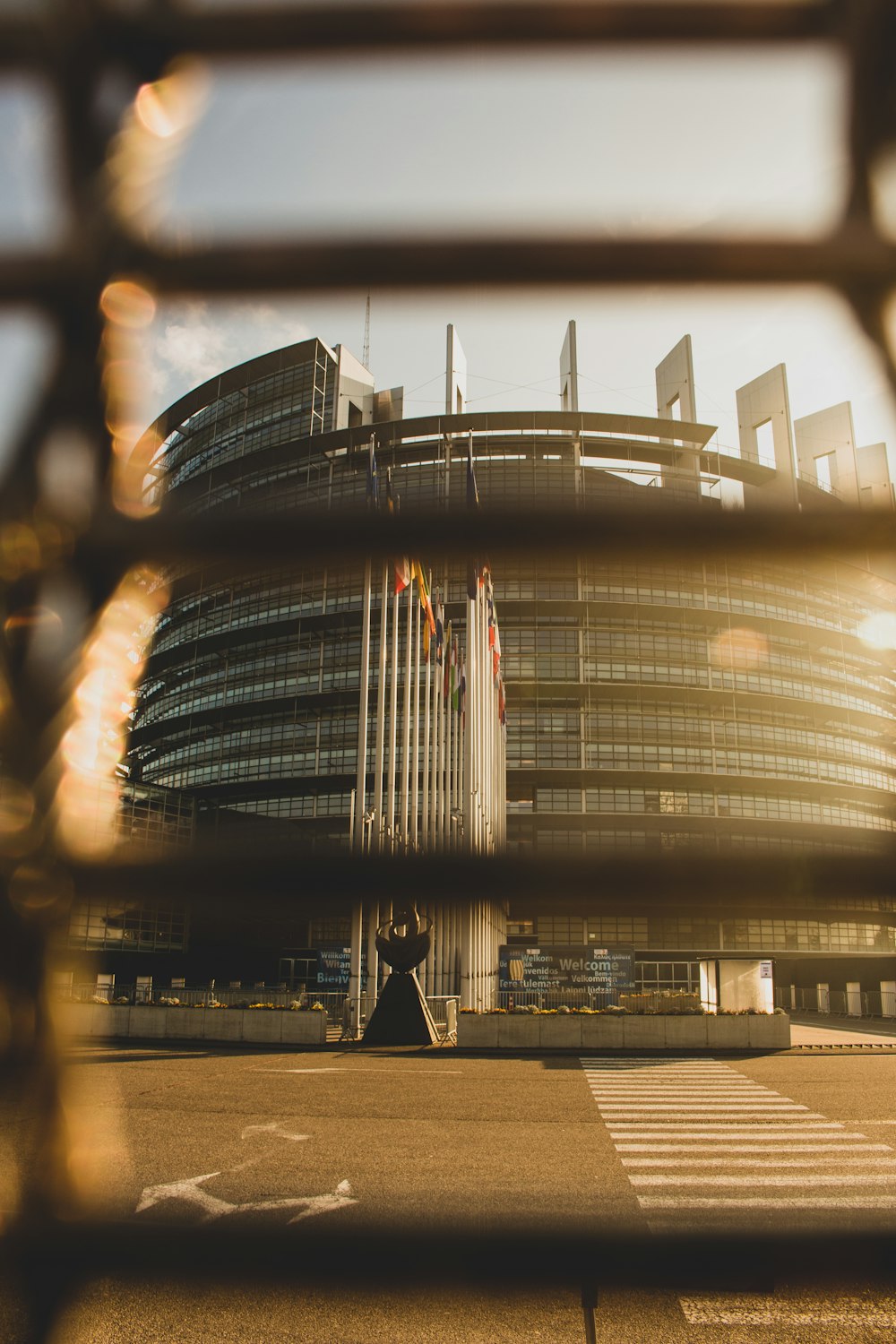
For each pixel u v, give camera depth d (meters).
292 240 0.76
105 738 0.71
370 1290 0.95
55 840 0.68
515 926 55.72
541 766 66.06
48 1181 0.72
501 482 59.00
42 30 0.68
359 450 75.38
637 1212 7.51
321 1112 12.82
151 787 50.03
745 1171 9.49
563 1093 15.52
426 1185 8.41
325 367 81.12
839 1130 12.14
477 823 26.94
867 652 76.12
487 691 32.31
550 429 74.81
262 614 71.19
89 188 0.69
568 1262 0.99
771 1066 20.84
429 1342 4.80
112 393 0.70
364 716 26.88
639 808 65.44
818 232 0.74
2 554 0.67
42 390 0.69
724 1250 1.00
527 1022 24.64
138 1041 25.41
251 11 0.75
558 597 68.56
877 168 0.73
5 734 0.67
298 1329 4.91
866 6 0.70
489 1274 0.99
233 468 77.81
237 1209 7.14
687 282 0.76
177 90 0.72
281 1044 24.86
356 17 0.77
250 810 67.19
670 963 51.16
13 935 0.66
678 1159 10.09
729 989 26.70
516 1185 8.57
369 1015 27.14
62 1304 0.76
